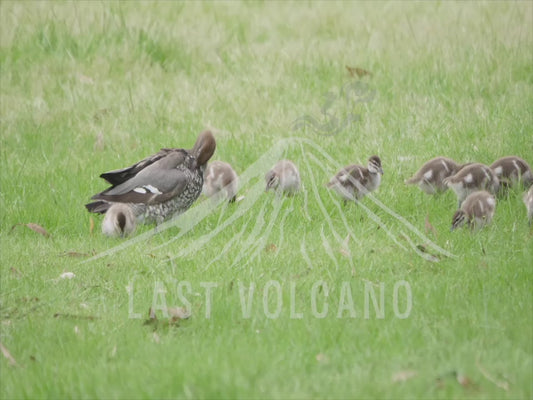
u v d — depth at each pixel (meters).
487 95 18.80
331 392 7.60
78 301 10.21
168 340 8.94
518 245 11.73
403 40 22.28
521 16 22.84
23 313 9.79
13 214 13.85
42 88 19.86
